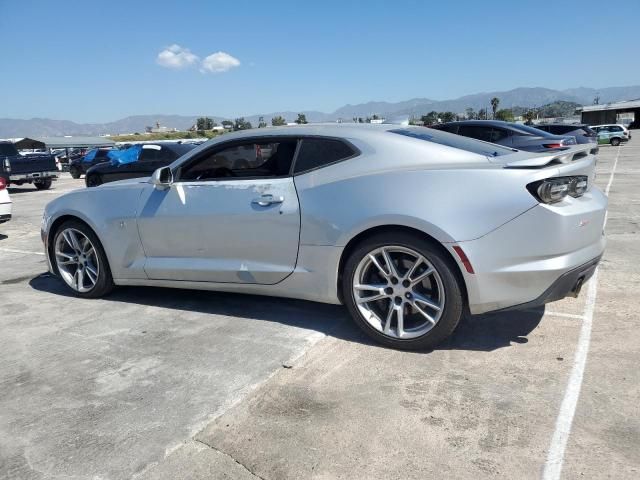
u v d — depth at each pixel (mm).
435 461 2354
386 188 3381
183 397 2986
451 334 3492
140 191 4484
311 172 3717
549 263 3131
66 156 38812
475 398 2867
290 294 3883
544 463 2311
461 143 3838
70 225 4855
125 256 4566
